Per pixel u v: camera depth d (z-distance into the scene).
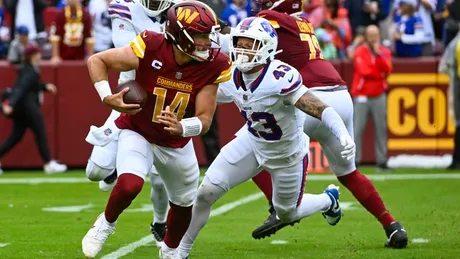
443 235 25.48
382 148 43.78
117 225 27.80
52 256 22.17
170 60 18.42
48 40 49.44
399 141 46.31
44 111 45.22
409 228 26.86
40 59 46.16
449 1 47.75
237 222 28.72
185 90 18.62
